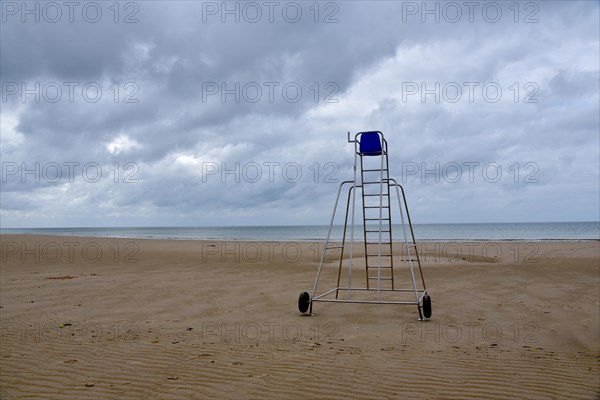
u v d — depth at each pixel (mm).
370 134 8555
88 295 10117
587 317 7625
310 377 4570
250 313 8164
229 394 4137
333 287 11625
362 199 8867
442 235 63062
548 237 50781
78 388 4320
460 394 4145
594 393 4184
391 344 5906
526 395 4129
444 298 9734
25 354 5445
